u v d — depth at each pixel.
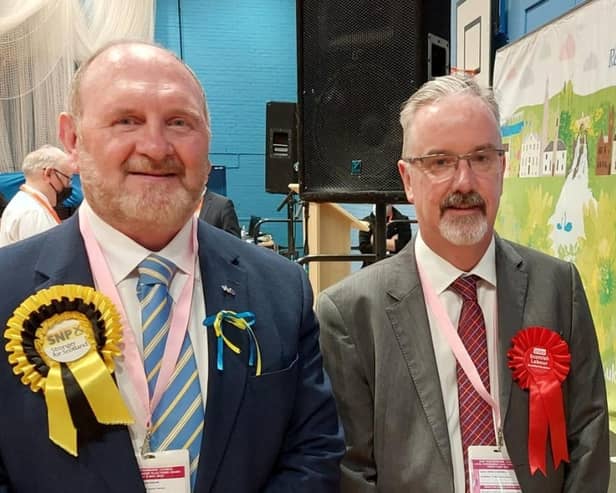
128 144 1.07
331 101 2.07
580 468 1.33
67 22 5.95
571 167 2.25
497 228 2.90
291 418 1.22
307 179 2.11
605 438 1.37
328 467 1.20
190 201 1.12
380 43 2.02
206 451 1.08
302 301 1.28
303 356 1.26
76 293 1.09
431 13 2.07
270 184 4.36
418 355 1.36
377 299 1.41
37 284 1.10
